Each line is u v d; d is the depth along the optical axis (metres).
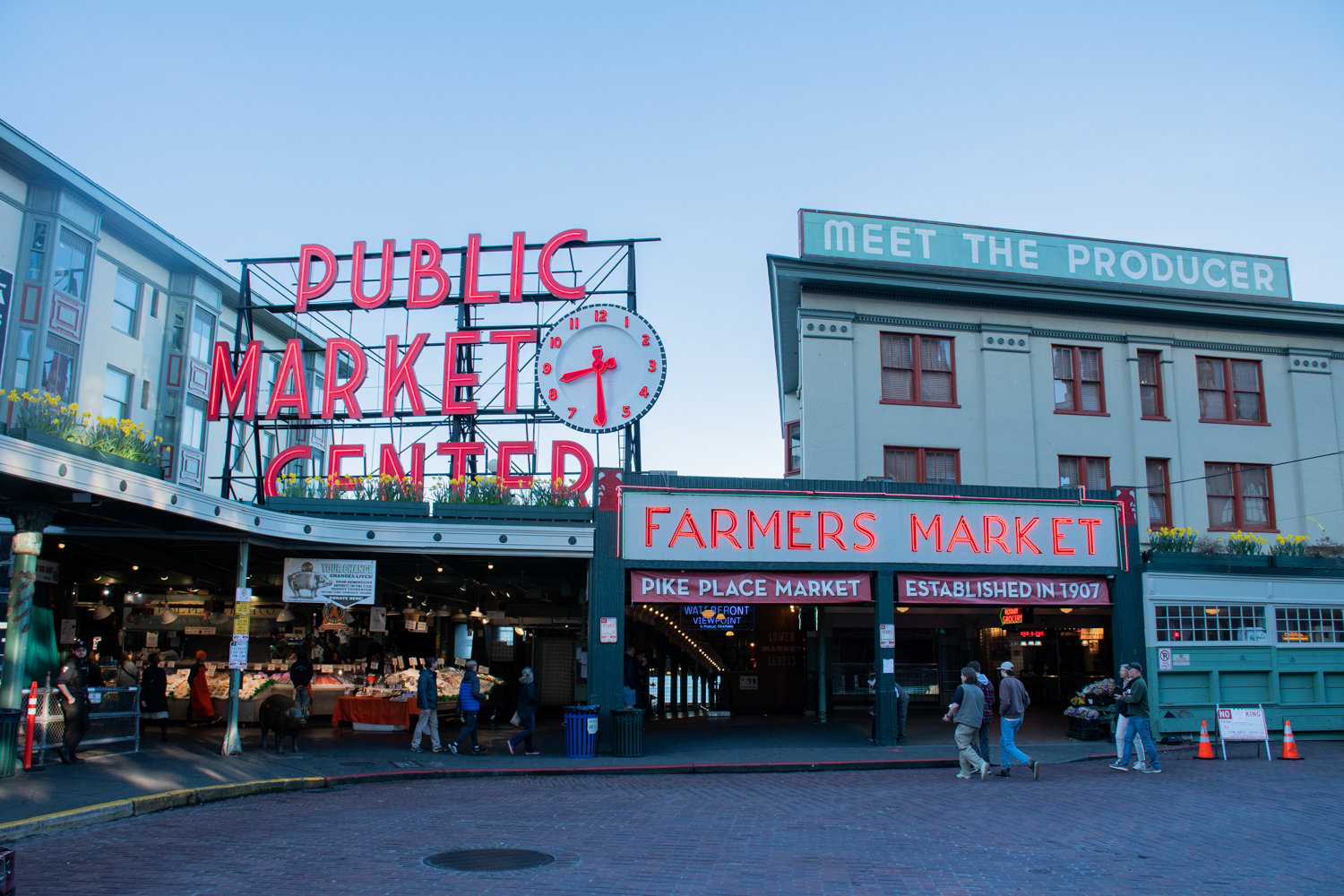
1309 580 21.70
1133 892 7.74
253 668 23.72
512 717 25.98
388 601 26.75
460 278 26.58
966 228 26.39
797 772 16.48
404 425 25.81
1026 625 26.58
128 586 24.36
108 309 30.11
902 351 25.48
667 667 33.72
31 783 12.35
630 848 9.58
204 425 34.38
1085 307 26.22
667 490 19.50
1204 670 20.73
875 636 19.92
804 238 25.64
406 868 8.59
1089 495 21.00
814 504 19.95
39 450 11.59
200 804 12.37
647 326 24.27
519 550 18.77
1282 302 27.06
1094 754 18.05
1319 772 15.50
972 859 8.98
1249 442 26.77
